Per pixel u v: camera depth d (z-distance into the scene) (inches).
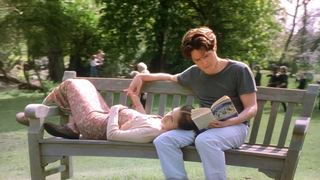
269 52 622.8
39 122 110.5
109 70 589.9
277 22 695.7
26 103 438.6
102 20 573.6
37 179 111.0
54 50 578.6
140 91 124.8
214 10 556.7
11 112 367.9
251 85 98.0
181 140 93.9
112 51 591.8
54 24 553.0
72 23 585.0
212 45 97.2
